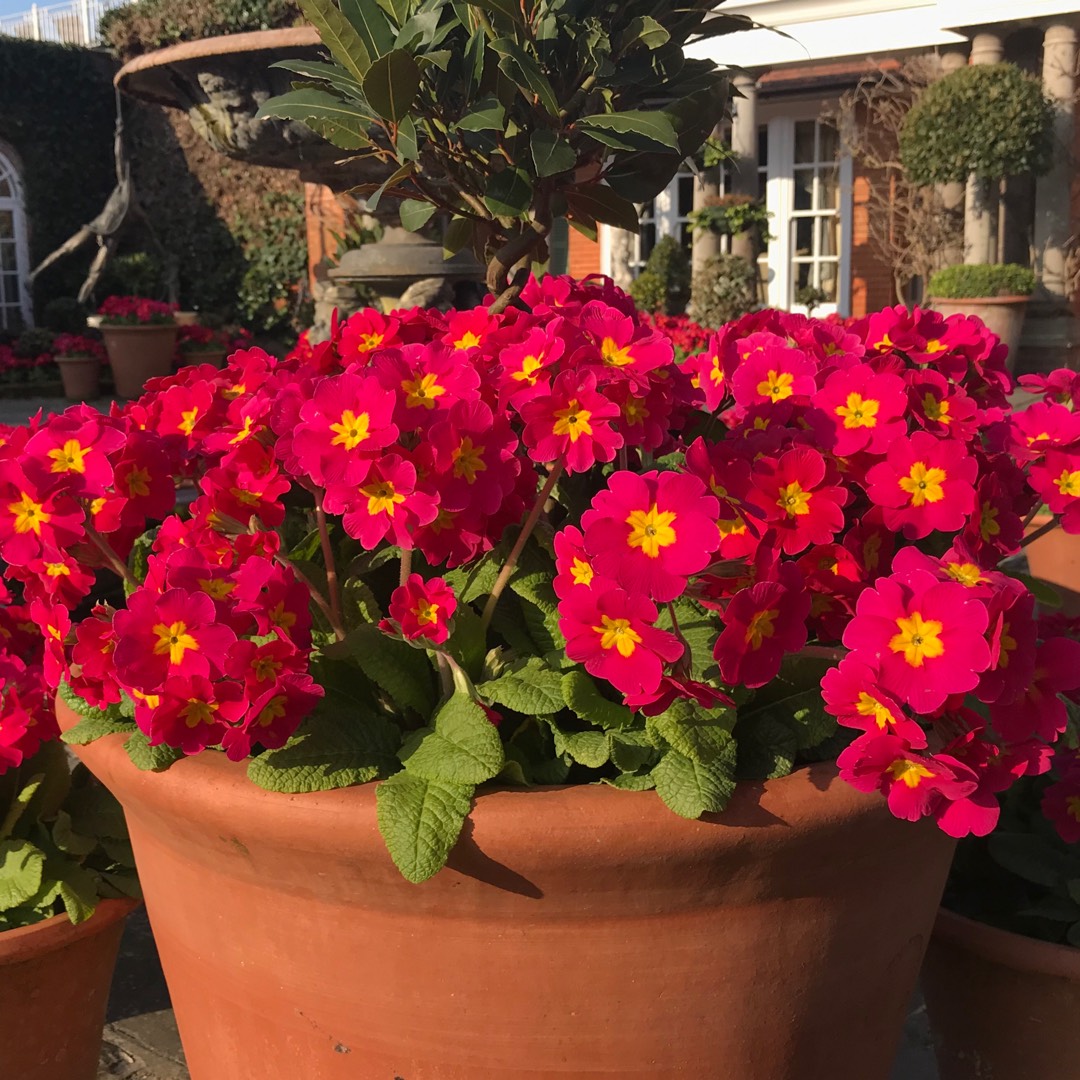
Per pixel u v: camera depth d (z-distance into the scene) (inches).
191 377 30.2
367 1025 23.4
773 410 25.5
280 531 29.7
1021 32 202.4
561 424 22.7
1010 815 34.9
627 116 29.2
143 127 261.4
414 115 31.8
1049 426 26.7
